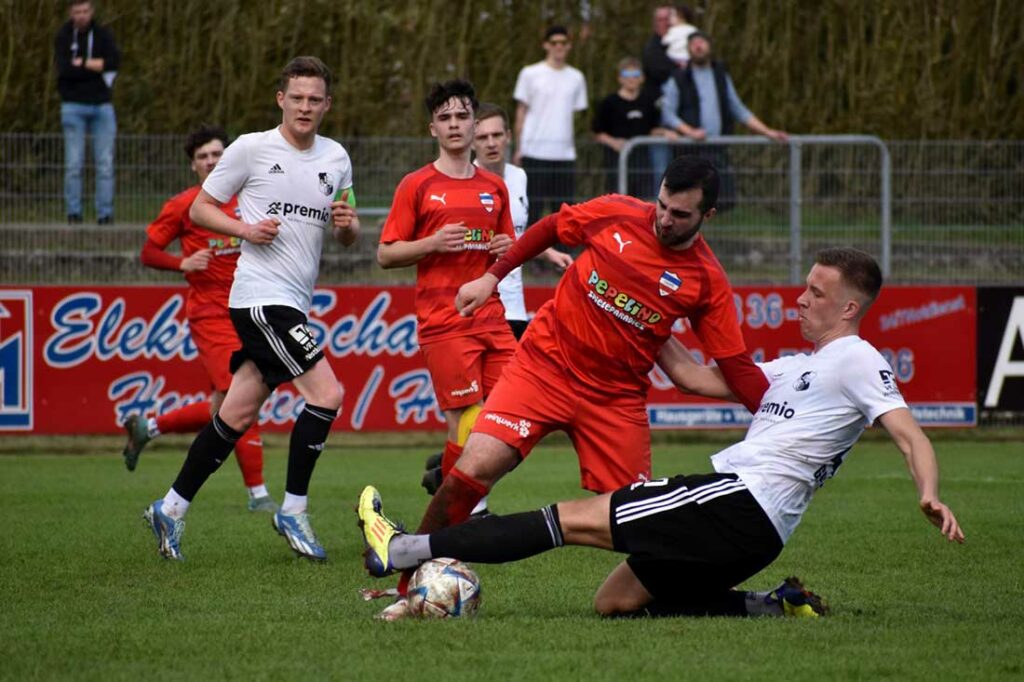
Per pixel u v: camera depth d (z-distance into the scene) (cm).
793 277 4888
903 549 2759
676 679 1655
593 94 5972
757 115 6003
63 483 3800
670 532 1930
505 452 2122
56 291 4491
